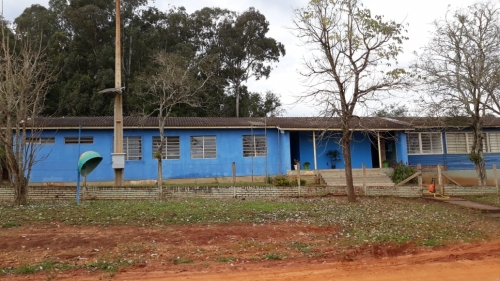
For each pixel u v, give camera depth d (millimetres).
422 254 8883
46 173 23094
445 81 20875
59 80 35125
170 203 14766
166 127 24328
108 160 23969
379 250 9055
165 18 44156
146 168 24391
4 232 9898
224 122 26094
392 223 12000
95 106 33875
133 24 41719
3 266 7613
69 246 8898
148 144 24578
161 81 26812
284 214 12781
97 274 7203
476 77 19953
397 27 15320
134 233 10000
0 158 18922
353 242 9719
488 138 28219
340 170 25219
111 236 9656
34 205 14031
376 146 28891
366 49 15562
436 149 28188
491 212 15016
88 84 34656
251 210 13227
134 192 16766
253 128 25688
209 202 15234
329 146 27953
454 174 27109
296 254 8703
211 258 8297
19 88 14453
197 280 6879
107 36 38688
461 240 10227
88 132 23859
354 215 13055
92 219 11312
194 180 24812
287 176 22922
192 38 45281
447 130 27844
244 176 25469
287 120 27578
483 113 21422
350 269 7645
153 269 7531
